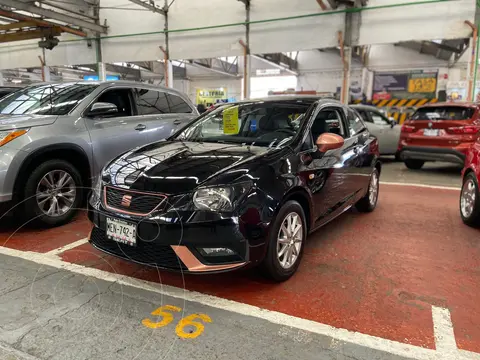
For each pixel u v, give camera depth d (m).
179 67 21.22
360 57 17.33
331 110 4.00
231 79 21.47
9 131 3.74
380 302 2.72
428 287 2.96
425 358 2.12
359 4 9.41
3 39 10.91
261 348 2.19
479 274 3.20
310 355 2.14
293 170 3.01
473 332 2.38
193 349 2.17
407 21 9.25
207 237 2.51
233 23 10.82
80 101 4.56
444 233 4.21
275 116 3.66
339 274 3.16
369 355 2.14
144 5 10.66
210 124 3.93
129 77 18.69
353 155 4.14
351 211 5.10
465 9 8.80
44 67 13.61
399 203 5.54
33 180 3.89
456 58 15.97
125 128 4.88
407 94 17.77
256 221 2.60
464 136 7.15
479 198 4.16
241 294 2.81
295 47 10.29
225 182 2.62
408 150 7.91
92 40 12.59
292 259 3.05
